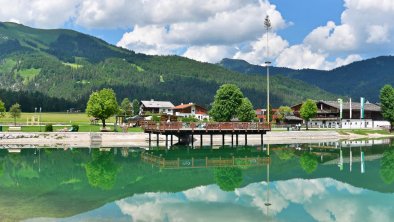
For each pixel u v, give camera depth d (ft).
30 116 524.93
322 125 494.59
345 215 86.28
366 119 493.77
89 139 271.90
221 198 101.45
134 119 392.88
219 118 390.01
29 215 80.69
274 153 213.05
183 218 82.12
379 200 100.48
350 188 116.37
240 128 237.66
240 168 154.30
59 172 141.18
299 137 331.36
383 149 239.91
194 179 129.49
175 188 114.11
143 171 145.38
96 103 329.11
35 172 140.46
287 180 129.18
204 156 194.49
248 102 399.85
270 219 82.38
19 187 111.24
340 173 144.36
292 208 91.86
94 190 109.40
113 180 126.21
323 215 85.97
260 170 150.10
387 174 142.20
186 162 169.58
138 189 112.27
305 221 81.25
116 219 79.87
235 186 118.11
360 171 149.48
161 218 81.76
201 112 643.45
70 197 99.45
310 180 129.08
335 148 245.86
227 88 392.47
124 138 274.77
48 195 101.35
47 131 279.49
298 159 186.29
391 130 415.64
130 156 191.11
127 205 92.22
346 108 484.33
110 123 399.85
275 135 316.40
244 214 85.87
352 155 205.57
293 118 504.84
